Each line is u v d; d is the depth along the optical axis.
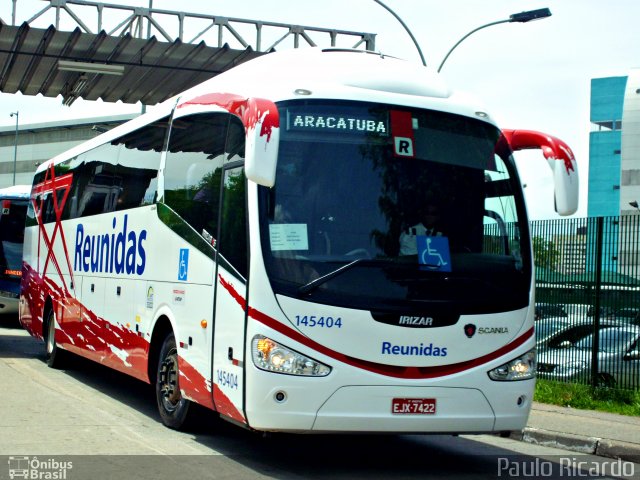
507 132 8.67
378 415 7.38
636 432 10.57
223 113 8.63
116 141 12.34
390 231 7.67
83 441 8.77
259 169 7.02
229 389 7.75
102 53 18.67
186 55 18.67
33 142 83.06
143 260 10.48
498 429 7.83
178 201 9.50
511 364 7.88
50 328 15.26
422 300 7.57
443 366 7.59
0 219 24.31
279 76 8.31
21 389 12.30
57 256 14.74
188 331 8.88
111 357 11.58
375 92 8.11
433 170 8.00
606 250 13.86
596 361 13.84
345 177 7.73
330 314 7.34
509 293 7.96
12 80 21.08
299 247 7.46
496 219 8.14
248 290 7.48
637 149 79.81
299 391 7.23
